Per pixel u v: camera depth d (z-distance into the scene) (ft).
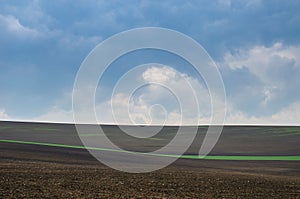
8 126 306.55
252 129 326.65
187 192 64.39
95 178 77.05
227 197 61.16
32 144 187.52
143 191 63.67
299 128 328.90
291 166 148.36
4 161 112.06
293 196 64.08
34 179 71.97
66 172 86.12
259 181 83.15
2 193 57.52
